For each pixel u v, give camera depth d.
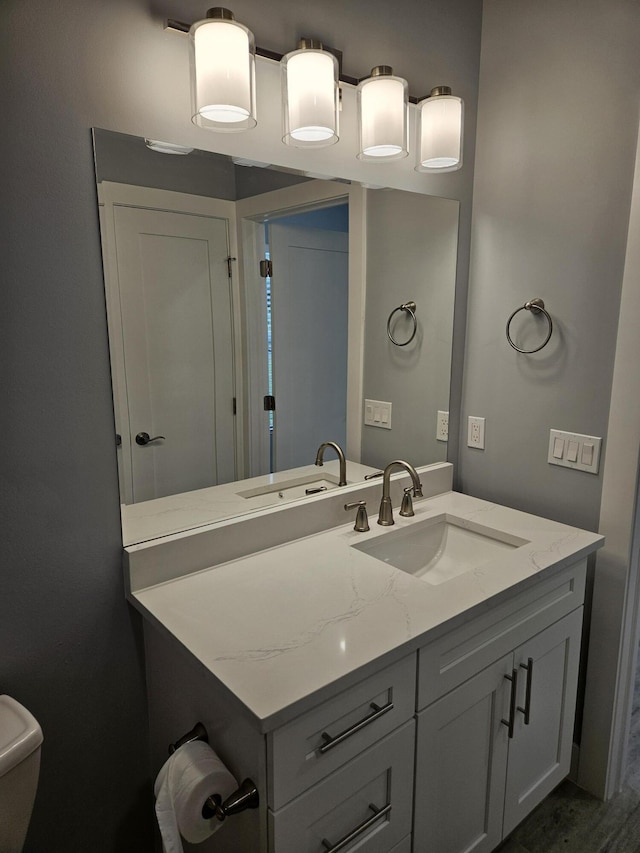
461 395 2.04
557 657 1.59
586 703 1.81
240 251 1.41
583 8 1.58
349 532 1.63
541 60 1.69
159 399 1.32
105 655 1.32
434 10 1.70
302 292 1.55
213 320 1.39
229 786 1.06
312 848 1.05
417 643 1.11
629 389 1.58
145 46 1.19
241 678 0.98
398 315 1.79
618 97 1.53
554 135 1.68
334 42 1.50
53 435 1.18
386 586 1.31
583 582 1.63
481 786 1.43
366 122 1.47
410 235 1.77
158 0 1.19
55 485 1.19
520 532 1.66
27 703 1.23
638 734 2.11
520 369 1.85
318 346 1.61
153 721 1.39
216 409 1.43
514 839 1.68
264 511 1.52
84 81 1.12
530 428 1.85
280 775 0.97
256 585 1.32
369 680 1.08
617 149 1.55
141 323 1.27
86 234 1.16
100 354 1.22
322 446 1.67
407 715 1.17
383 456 1.83
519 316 1.84
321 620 1.17
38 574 1.20
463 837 1.41
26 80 1.05
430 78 1.73
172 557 1.34
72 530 1.23
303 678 0.98
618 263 1.58
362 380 1.74
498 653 1.37
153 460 1.33
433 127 1.57
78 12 1.09
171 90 1.24
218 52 1.15
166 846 1.06
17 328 1.11
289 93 1.31
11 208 1.07
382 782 1.16
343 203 1.60
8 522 1.15
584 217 1.64
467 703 1.31
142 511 1.33
